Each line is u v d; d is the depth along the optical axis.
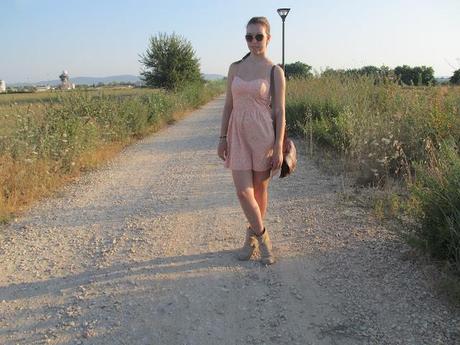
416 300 3.44
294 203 6.15
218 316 3.46
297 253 4.50
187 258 4.51
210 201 6.55
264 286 3.89
